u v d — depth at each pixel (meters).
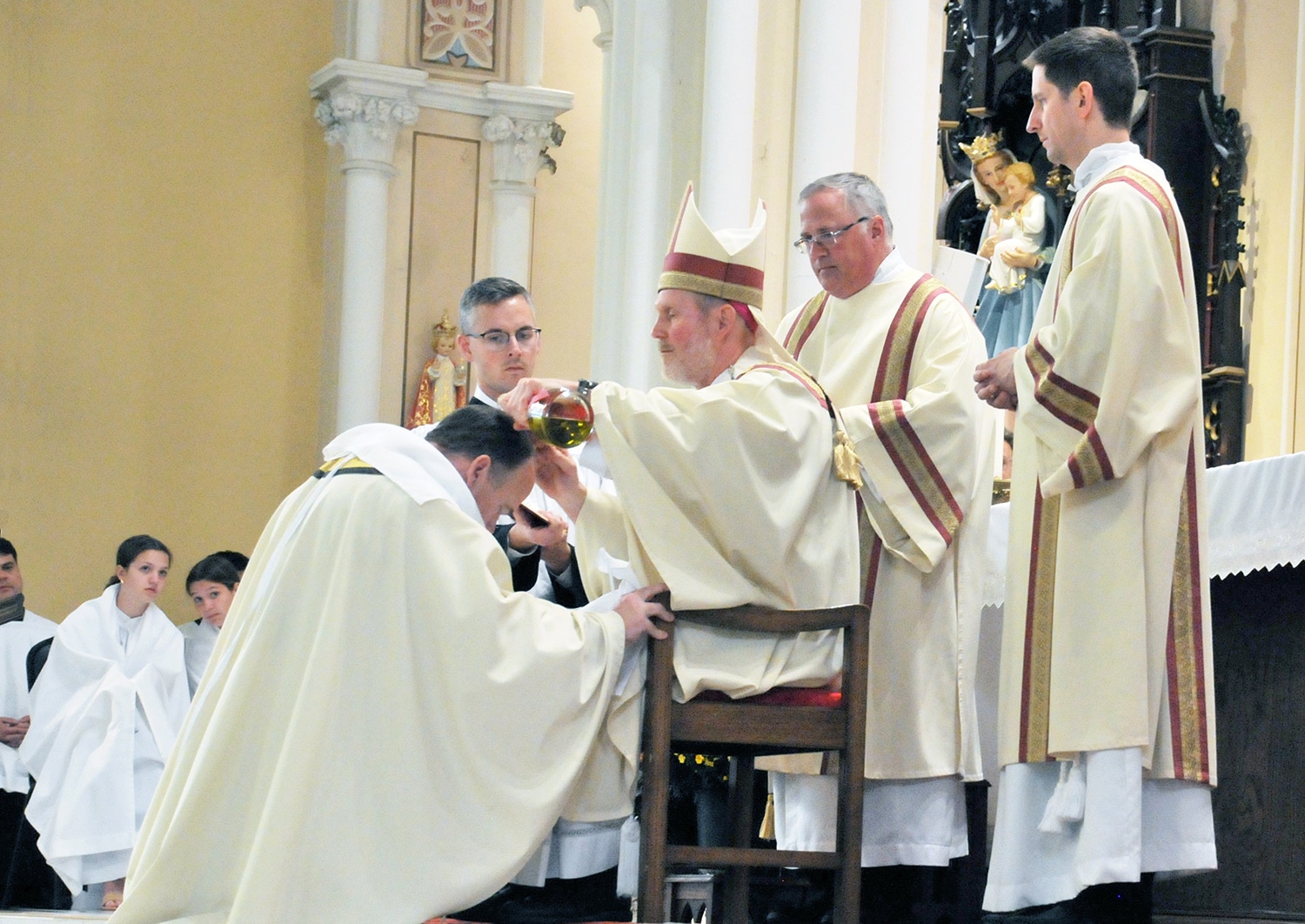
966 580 4.47
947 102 7.55
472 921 4.06
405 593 3.77
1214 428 7.43
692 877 4.34
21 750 7.41
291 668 3.79
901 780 4.37
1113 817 3.77
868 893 4.82
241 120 11.61
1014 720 4.01
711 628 3.89
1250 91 7.45
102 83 11.25
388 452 3.94
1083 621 3.89
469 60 11.72
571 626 3.82
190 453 11.32
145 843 3.90
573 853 4.48
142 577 7.66
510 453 4.02
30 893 8.11
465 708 3.72
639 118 7.21
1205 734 3.88
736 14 6.79
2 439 10.81
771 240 6.75
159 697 7.48
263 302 11.59
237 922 3.53
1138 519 3.88
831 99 6.69
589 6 10.19
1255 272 7.40
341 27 11.71
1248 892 4.61
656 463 3.87
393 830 3.66
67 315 11.05
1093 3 7.68
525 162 11.77
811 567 3.96
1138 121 7.66
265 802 3.69
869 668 4.33
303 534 3.87
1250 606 4.69
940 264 7.20
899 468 4.26
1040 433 3.92
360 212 11.29
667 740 3.79
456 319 11.61
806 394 3.98
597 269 7.70
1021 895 4.01
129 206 11.28
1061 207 7.18
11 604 8.37
